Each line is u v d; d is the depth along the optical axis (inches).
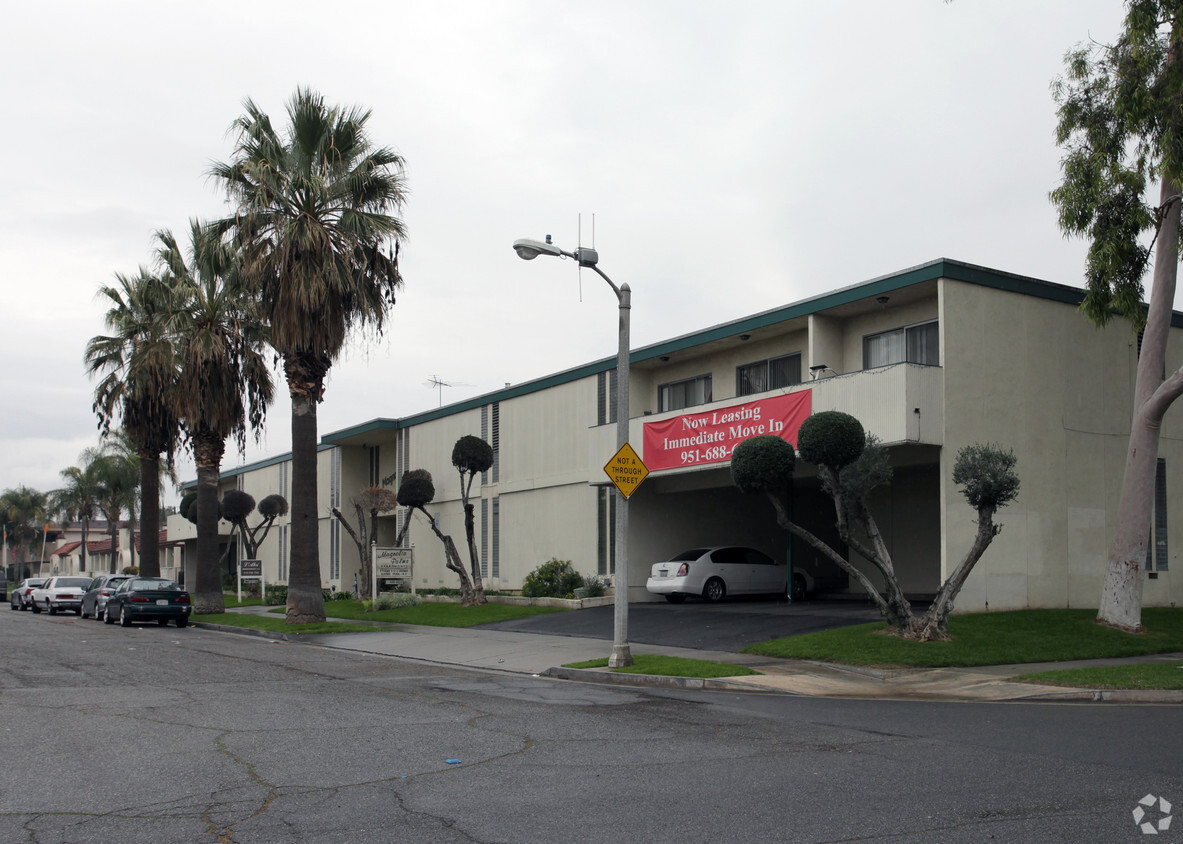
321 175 979.9
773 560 1075.9
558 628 889.5
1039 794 285.7
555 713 446.9
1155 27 701.3
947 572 738.2
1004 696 502.9
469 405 1416.1
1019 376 800.9
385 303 1015.6
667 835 244.7
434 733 390.3
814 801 278.2
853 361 904.9
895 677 566.9
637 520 1098.1
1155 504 904.9
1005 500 655.8
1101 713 449.1
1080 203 743.7
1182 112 684.7
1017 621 720.3
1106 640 679.7
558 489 1213.1
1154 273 741.9
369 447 1780.3
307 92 977.5
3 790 293.0
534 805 274.5
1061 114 759.7
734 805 274.1
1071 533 818.2
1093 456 842.8
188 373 1206.3
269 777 310.2
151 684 557.3
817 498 1189.7
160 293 1280.8
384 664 697.0
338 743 368.2
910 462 875.4
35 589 1626.5
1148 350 736.3
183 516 2252.7
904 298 845.8
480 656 735.1
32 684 553.3
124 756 343.6
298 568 1018.7
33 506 3752.5
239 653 767.7
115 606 1160.8
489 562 1346.0
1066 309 840.3
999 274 794.8
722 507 1158.3
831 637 674.2
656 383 1139.3
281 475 2016.5
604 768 323.0
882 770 319.0
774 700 498.9
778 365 1000.2
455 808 271.3
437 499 1487.5
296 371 1015.0
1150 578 888.9
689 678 563.5
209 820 259.4
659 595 1098.7
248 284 956.6
